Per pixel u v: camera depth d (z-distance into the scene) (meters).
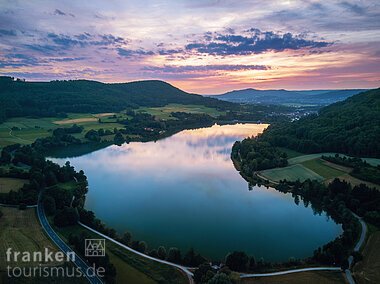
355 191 152.00
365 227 129.12
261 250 118.00
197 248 118.25
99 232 122.81
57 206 142.25
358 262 103.75
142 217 145.12
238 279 92.75
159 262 103.50
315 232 133.25
